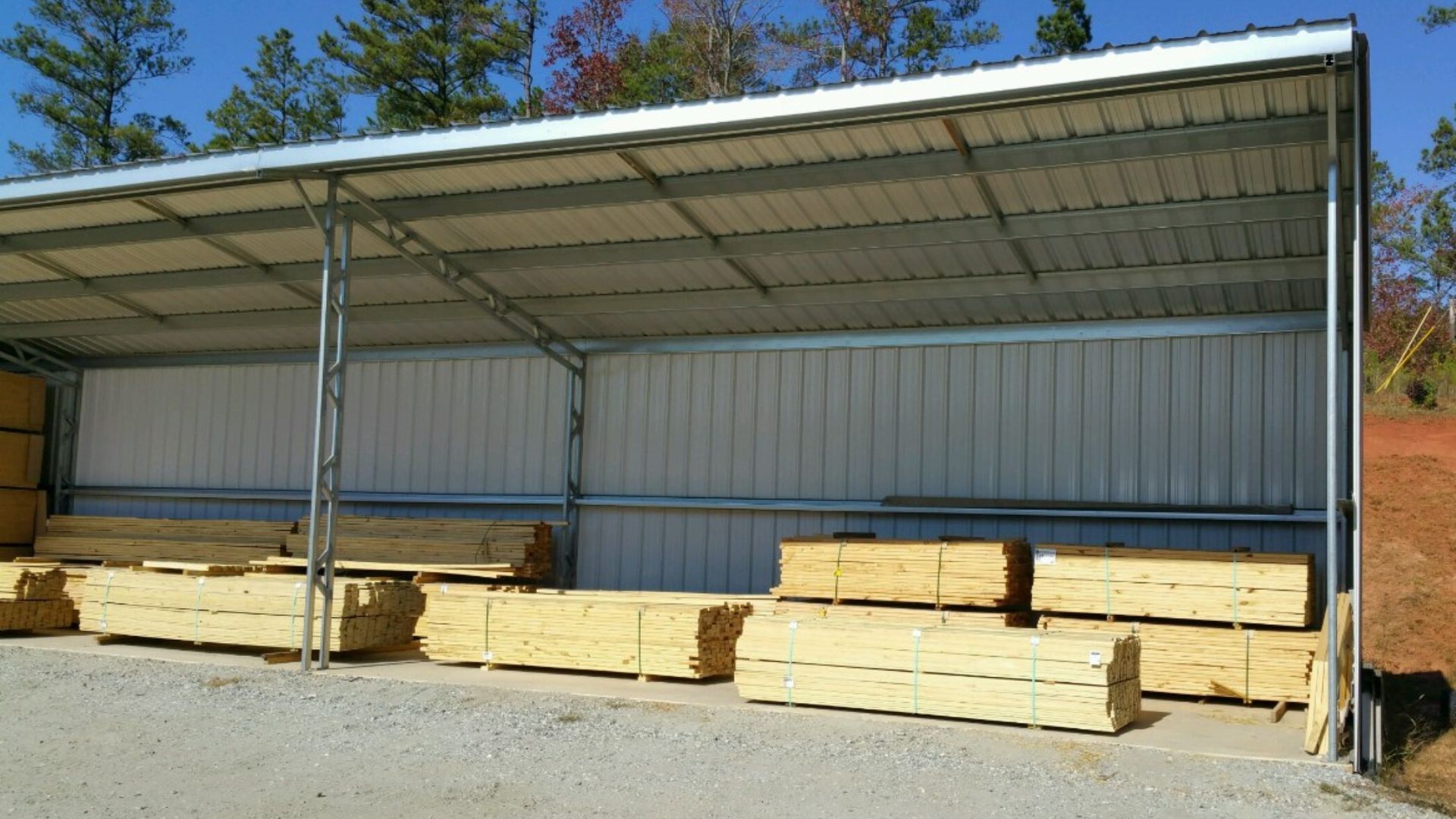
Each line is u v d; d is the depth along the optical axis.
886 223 13.28
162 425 21.61
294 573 17.36
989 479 15.54
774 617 12.75
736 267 15.19
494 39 43.25
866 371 16.47
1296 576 11.98
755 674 11.79
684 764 9.37
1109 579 12.77
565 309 16.94
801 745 10.01
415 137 11.95
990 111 9.91
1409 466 23.86
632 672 13.20
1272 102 9.88
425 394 19.38
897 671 11.18
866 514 16.20
